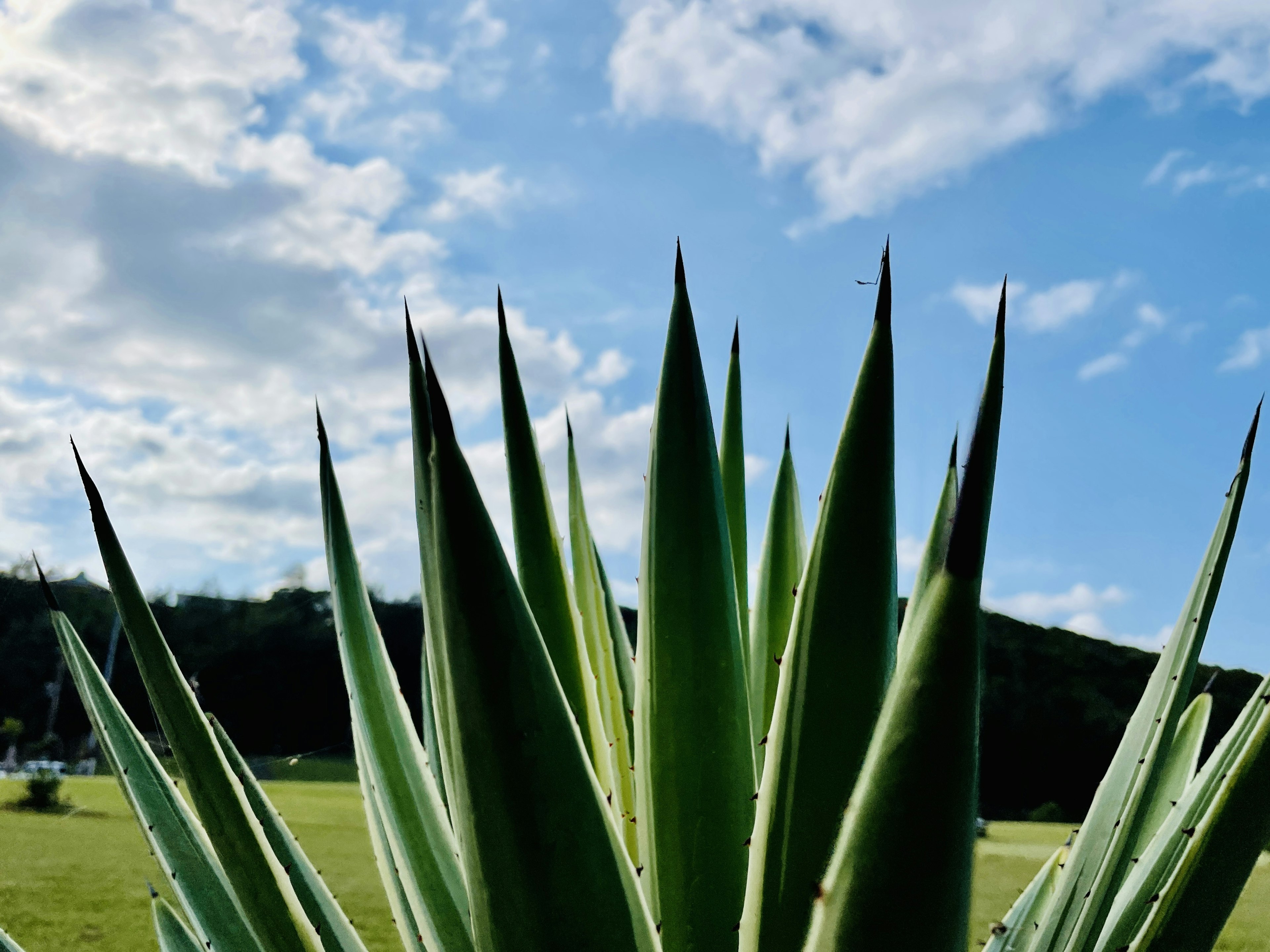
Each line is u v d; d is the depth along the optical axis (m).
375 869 13.06
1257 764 0.91
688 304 1.27
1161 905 0.93
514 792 0.86
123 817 17.42
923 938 0.72
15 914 10.48
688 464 1.25
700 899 1.22
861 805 0.74
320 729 24.33
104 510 1.03
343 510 1.49
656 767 1.25
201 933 1.20
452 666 0.88
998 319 0.72
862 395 0.92
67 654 1.23
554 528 1.47
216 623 24.77
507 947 0.90
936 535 1.26
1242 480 0.98
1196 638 0.99
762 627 1.82
